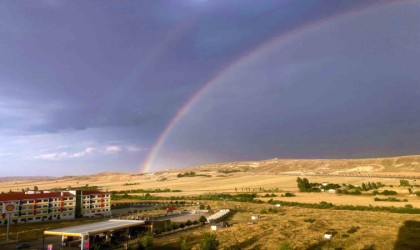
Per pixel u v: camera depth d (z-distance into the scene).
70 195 150.38
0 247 87.00
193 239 90.44
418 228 96.50
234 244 81.69
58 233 84.12
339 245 78.38
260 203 184.38
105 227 93.31
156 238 94.69
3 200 129.50
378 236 86.38
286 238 85.81
